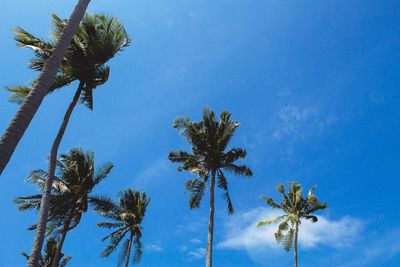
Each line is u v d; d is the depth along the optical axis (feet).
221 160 96.73
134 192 125.08
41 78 28.35
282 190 130.93
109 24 59.93
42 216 45.11
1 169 23.36
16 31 56.90
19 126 25.43
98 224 119.55
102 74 61.52
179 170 95.96
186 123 97.09
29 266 40.50
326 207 126.11
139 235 119.44
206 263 80.64
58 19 60.34
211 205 89.04
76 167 87.86
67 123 56.59
